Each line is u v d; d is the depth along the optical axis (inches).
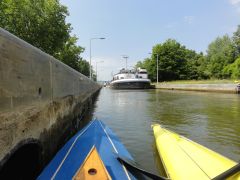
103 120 609.9
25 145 228.8
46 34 1125.1
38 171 251.3
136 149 362.3
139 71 2512.3
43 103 269.6
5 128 175.5
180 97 1245.1
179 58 3275.1
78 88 601.0
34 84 240.8
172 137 346.3
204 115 656.4
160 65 3245.6
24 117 211.3
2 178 225.9
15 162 248.7
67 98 427.8
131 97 1325.0
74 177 192.9
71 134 461.7
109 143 311.1
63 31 1205.1
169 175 249.9
